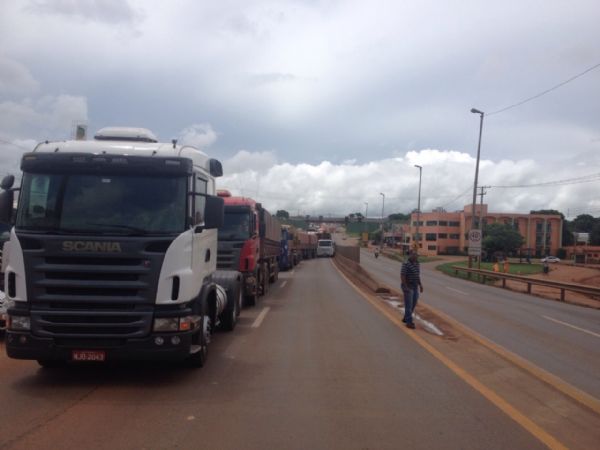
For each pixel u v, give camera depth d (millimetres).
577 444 5750
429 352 10539
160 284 7590
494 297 25781
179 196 7977
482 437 5898
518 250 106500
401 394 7555
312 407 6891
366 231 142875
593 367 10023
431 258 94312
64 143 8367
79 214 7734
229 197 18000
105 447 5449
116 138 9305
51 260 7500
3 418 6316
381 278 38188
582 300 27094
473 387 7961
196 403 6996
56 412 6551
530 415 6723
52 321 7414
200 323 8703
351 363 9477
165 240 7672
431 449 5535
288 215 112125
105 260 7539
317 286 26938
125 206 7832
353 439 5785
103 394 7352
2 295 10320
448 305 20609
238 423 6234
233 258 17188
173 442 5613
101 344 7449
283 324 14000
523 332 14281
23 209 7742
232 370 8844
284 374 8617
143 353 7504
